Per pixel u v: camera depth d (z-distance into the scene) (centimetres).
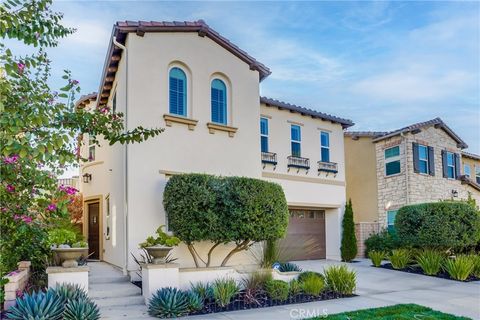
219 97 1438
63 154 610
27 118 562
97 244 1711
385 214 2277
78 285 899
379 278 1453
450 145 2541
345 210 2009
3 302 817
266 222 1183
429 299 1093
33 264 1003
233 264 1344
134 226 1181
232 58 1479
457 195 2488
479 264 1486
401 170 2220
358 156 2455
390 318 855
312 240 1988
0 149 534
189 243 1170
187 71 1370
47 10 604
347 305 1004
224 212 1152
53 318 755
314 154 1989
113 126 773
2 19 541
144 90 1262
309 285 1109
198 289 1014
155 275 1000
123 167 1264
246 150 1456
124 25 1247
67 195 867
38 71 716
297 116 1950
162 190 1245
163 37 1327
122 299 999
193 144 1331
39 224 875
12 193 812
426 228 1617
